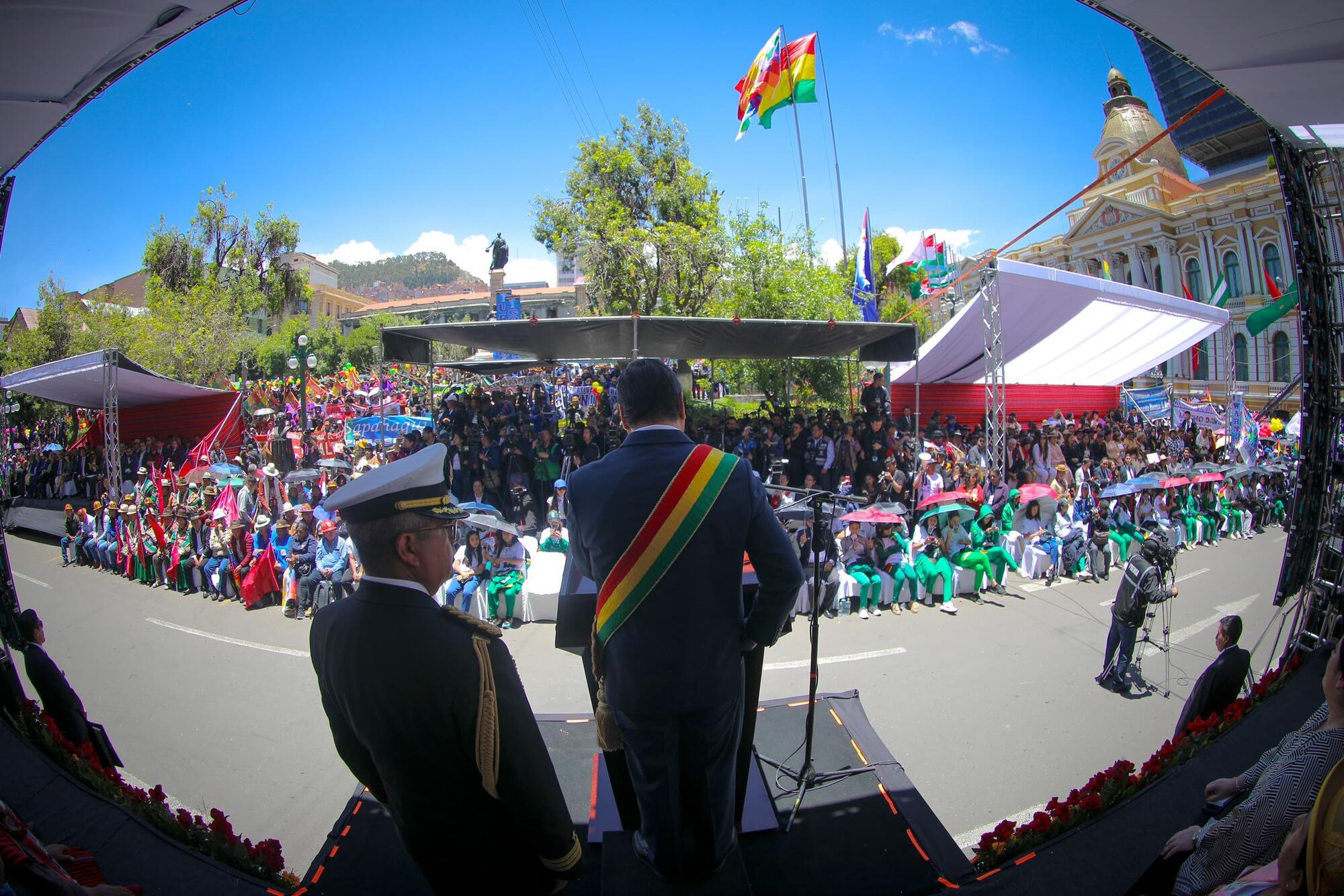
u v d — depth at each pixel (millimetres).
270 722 6152
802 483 13156
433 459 1693
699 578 1870
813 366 21219
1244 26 3053
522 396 23484
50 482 17406
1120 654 6555
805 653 7508
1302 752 2223
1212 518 12781
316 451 16969
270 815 4789
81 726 4172
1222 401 32344
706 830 1986
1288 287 31078
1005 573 9547
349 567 9023
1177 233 35062
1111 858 2691
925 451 13055
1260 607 8898
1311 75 3477
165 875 2689
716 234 21531
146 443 16562
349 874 2527
